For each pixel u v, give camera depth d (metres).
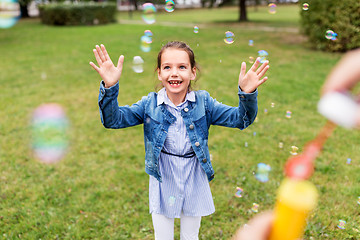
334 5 7.47
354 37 7.39
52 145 3.68
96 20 15.92
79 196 2.81
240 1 16.44
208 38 10.41
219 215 2.55
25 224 2.45
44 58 8.21
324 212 2.49
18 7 19.88
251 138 3.77
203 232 2.39
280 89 5.26
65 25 15.53
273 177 3.01
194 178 1.69
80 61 7.81
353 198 2.67
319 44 8.08
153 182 1.73
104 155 3.50
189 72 1.55
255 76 1.38
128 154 3.51
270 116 4.33
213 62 7.27
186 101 1.62
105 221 2.50
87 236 2.35
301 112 4.44
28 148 3.63
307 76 6.00
